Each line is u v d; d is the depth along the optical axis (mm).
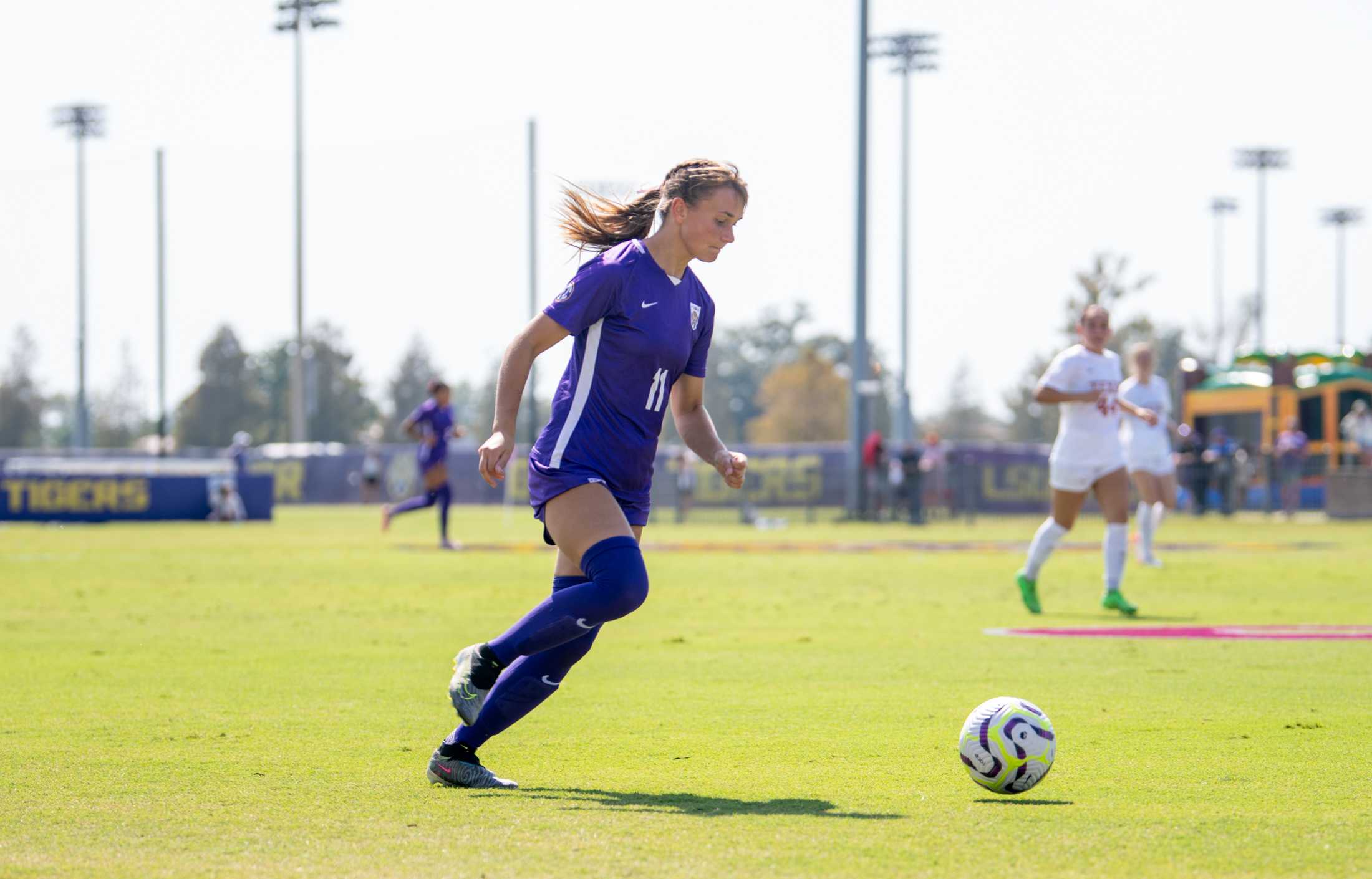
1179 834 10961
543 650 12812
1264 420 100812
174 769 14039
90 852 10484
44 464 105375
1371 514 86938
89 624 29375
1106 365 31547
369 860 10195
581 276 12883
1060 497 31734
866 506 93188
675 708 18219
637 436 13219
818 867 9938
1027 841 10727
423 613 31984
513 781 13383
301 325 147750
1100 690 19688
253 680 21094
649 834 11008
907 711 17969
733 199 13086
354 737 16016
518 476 119812
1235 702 18500
